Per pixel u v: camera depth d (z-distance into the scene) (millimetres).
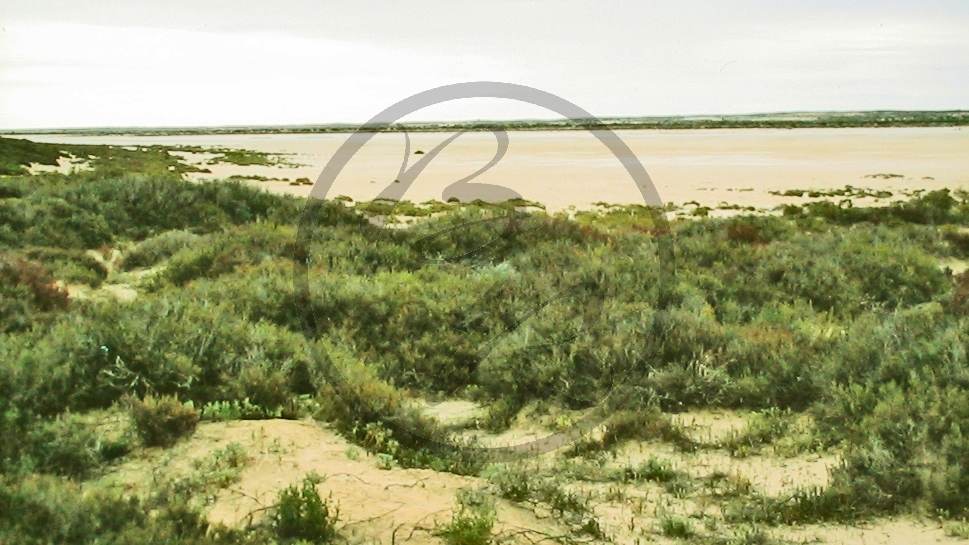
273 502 5223
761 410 7480
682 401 7715
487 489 5738
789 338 8836
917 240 17406
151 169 36688
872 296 11469
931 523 5297
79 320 8055
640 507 5426
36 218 15812
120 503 4770
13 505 4605
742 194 33812
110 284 13000
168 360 7383
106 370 7035
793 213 24938
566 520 5254
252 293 9969
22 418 6230
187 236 15727
